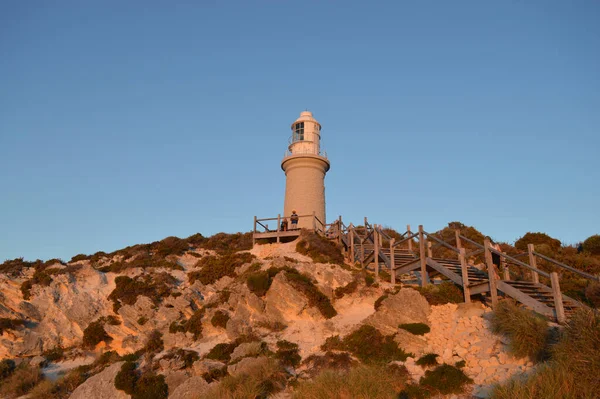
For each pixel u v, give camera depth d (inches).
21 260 1051.9
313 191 1349.7
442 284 726.5
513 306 542.0
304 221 1301.7
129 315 816.3
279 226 1175.0
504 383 426.0
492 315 574.2
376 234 912.3
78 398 587.5
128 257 1097.4
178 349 669.9
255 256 1058.1
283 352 608.7
